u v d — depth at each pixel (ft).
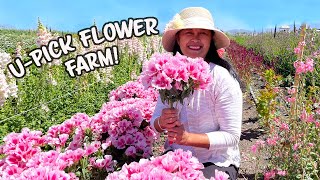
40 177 6.57
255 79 40.09
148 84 7.34
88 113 24.02
